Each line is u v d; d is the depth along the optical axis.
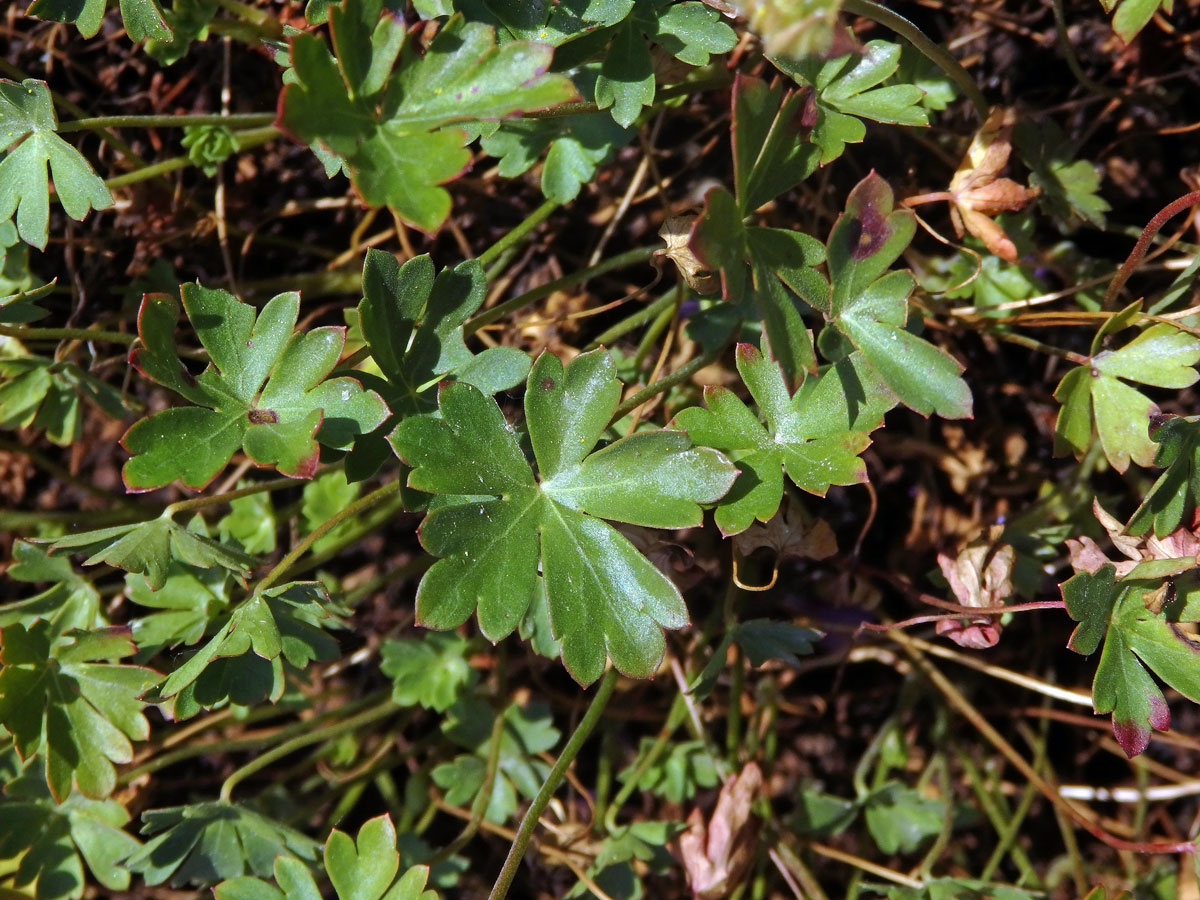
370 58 0.17
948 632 0.22
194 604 0.22
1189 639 0.19
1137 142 0.24
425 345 0.20
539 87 0.17
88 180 0.20
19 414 0.23
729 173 0.24
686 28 0.20
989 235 0.21
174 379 0.19
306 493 0.24
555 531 0.19
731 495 0.19
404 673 0.24
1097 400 0.21
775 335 0.18
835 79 0.20
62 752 0.21
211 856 0.22
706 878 0.23
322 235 0.26
